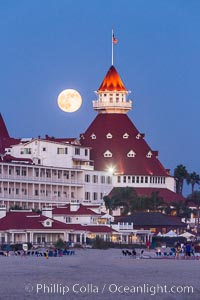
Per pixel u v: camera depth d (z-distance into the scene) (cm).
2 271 18312
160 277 17400
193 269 19425
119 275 17750
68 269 19075
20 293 14675
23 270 18612
